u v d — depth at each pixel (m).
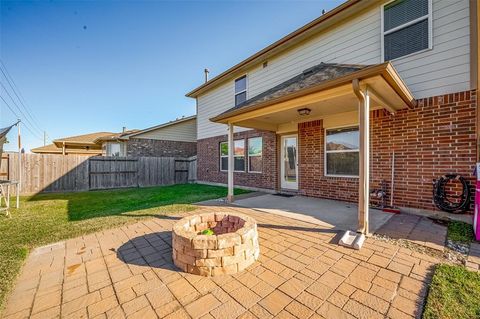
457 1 4.49
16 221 4.75
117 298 2.12
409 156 5.05
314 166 6.93
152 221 4.66
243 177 9.69
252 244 2.76
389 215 4.79
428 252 2.98
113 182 10.98
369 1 5.57
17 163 8.94
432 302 1.95
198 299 2.09
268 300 2.06
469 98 4.33
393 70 3.19
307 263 2.75
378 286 2.24
